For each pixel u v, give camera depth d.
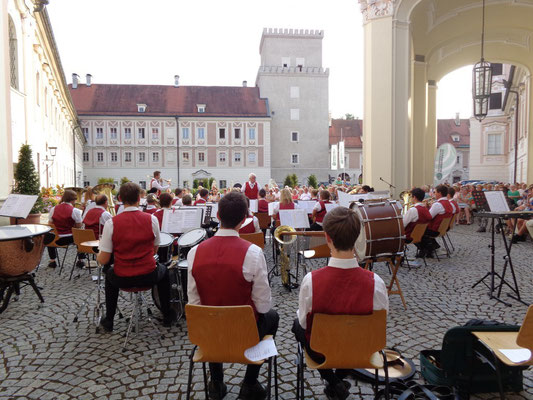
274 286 6.17
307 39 58.59
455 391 2.86
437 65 21.27
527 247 9.30
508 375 2.99
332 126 64.12
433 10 14.62
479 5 14.98
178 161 51.28
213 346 2.41
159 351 3.83
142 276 3.90
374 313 2.25
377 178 12.86
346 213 2.36
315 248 5.54
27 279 5.19
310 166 57.81
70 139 36.62
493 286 5.37
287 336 4.22
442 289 5.82
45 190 15.53
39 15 16.14
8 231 5.22
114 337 4.18
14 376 3.36
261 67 56.41
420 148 17.61
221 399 2.95
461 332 2.88
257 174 53.09
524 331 2.30
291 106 57.34
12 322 4.62
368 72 13.07
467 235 11.56
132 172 51.31
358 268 2.38
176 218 5.15
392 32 12.62
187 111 52.94
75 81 53.53
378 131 12.82
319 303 2.35
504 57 20.09
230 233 2.69
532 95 19.89
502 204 5.24
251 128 53.06
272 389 3.13
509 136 32.31
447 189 7.82
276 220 7.55
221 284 2.58
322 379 2.96
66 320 4.69
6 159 9.52
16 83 13.57
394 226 4.54
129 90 54.19
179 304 4.71
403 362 3.35
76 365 3.55
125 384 3.22
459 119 63.62
